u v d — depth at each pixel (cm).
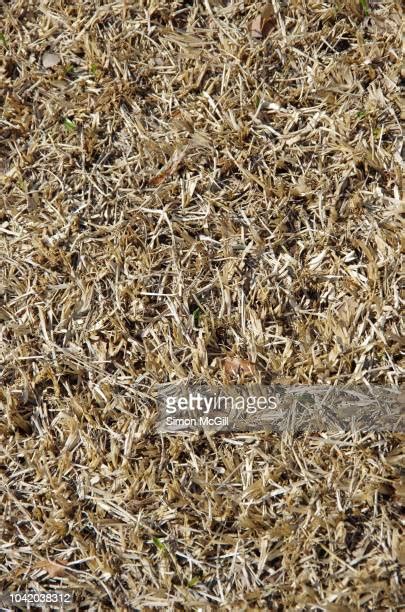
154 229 133
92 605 121
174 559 121
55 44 142
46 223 134
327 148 134
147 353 128
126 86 138
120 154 137
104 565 121
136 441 125
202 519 123
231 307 129
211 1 141
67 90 139
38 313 131
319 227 132
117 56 139
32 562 123
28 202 135
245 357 128
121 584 121
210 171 135
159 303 130
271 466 124
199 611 120
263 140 135
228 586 120
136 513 123
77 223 134
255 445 125
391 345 127
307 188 132
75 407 127
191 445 125
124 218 133
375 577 119
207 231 132
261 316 129
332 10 139
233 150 135
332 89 136
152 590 120
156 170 135
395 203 132
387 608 118
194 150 135
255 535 122
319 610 119
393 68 137
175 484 123
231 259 131
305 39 139
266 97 136
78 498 124
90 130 137
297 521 121
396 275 129
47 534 123
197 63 138
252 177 133
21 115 139
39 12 143
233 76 138
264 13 139
